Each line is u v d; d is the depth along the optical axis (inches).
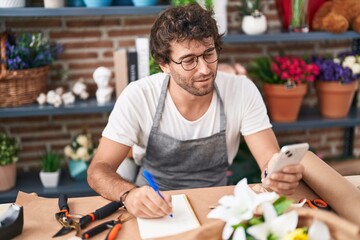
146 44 101.7
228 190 54.0
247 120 67.9
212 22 59.4
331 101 111.7
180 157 69.1
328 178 51.9
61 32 110.2
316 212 39.2
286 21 110.0
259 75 108.3
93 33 111.5
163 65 63.4
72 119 115.3
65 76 112.0
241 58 118.5
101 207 50.7
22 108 99.0
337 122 111.3
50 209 50.2
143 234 45.1
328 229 37.1
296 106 109.1
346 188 49.9
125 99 66.3
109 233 44.5
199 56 57.8
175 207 49.9
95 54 112.8
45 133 115.0
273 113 110.2
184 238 40.5
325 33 107.0
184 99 64.8
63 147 116.6
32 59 99.2
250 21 105.0
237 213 37.4
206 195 52.8
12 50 95.6
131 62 102.3
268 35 104.7
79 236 45.1
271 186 50.8
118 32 112.5
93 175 59.2
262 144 67.2
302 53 120.8
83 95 107.5
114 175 58.4
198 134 67.6
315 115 116.0
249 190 39.0
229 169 107.0
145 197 48.2
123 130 65.4
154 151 69.2
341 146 128.5
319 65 109.9
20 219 45.0
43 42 100.9
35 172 114.6
